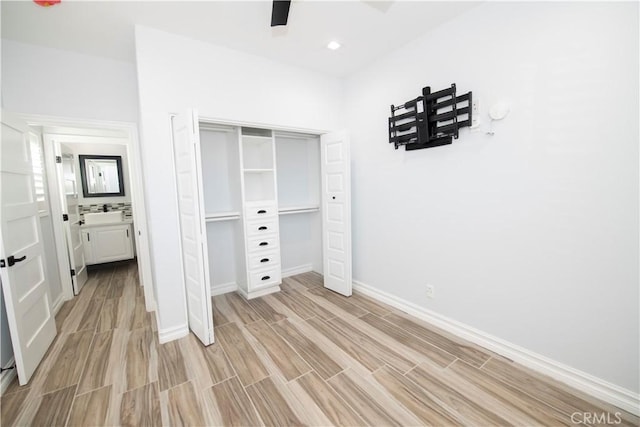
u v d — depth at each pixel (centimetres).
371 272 310
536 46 169
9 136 187
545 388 168
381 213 289
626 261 147
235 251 342
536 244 179
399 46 251
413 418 150
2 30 199
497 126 191
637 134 139
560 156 165
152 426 148
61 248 317
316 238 400
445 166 226
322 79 307
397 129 258
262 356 207
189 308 245
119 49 235
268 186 333
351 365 195
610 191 149
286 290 339
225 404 162
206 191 321
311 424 148
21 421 152
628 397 150
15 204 189
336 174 308
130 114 262
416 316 263
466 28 202
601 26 146
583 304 162
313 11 197
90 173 464
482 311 211
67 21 194
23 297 188
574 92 157
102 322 267
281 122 281
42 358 207
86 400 166
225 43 238
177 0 178
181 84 225
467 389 169
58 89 231
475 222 209
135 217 364
